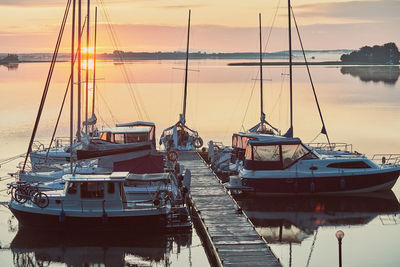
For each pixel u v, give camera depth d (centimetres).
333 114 7200
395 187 3675
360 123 6341
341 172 3459
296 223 3012
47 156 3741
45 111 7194
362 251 2612
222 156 4116
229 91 10744
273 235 2841
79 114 3581
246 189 3434
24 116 6669
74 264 2508
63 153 3900
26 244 2686
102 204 2725
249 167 3478
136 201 2822
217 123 6531
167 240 2755
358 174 3472
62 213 2702
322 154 3909
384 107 7856
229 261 2252
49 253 2602
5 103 8075
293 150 3481
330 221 3047
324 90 11038
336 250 2634
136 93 10144
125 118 6881
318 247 2673
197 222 2909
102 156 3095
